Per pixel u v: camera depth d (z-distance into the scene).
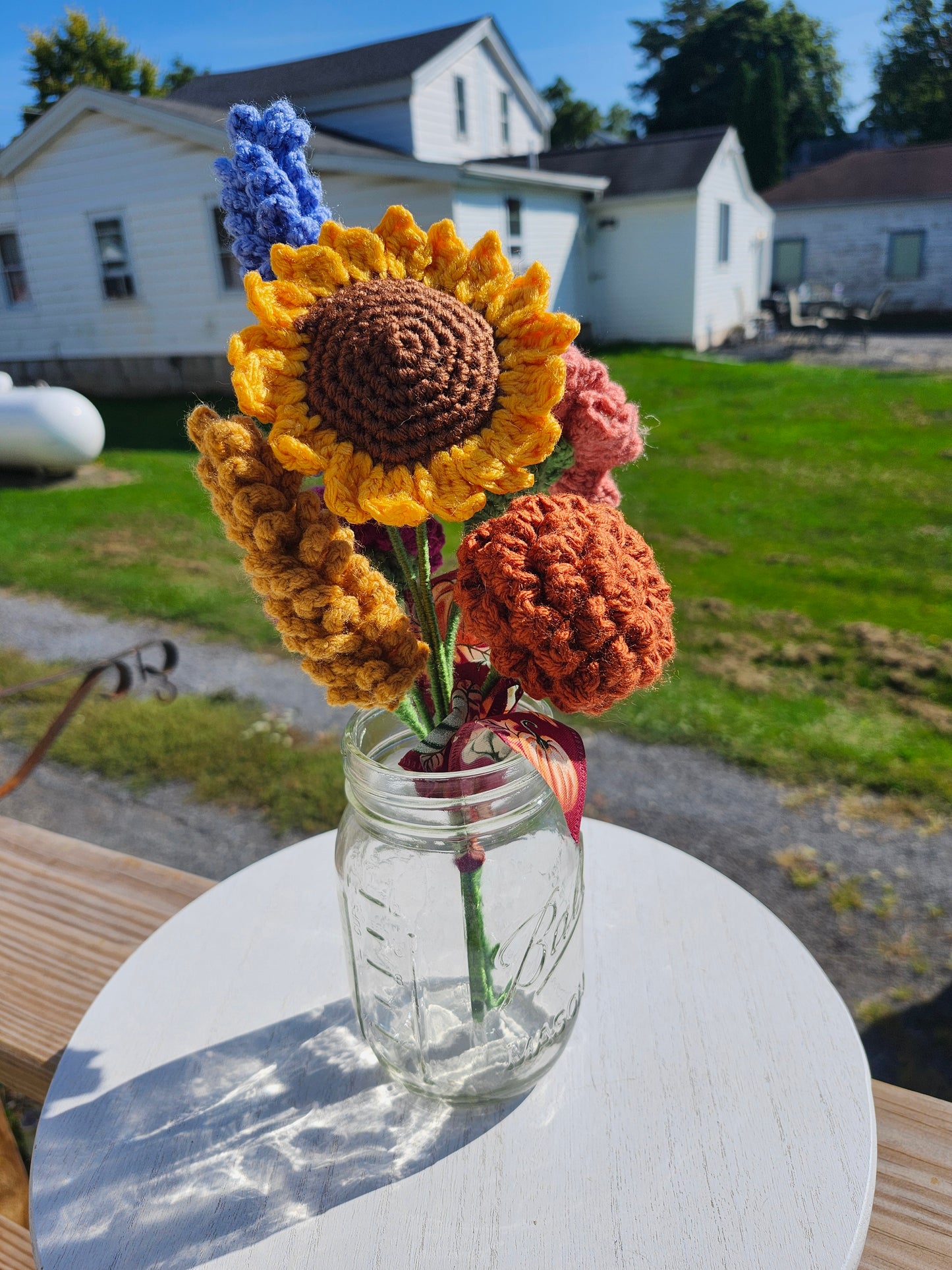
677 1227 0.66
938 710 3.41
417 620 0.72
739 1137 0.73
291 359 0.57
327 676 0.59
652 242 12.83
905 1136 0.81
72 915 1.13
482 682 0.75
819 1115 0.75
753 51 28.36
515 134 15.74
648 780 3.05
